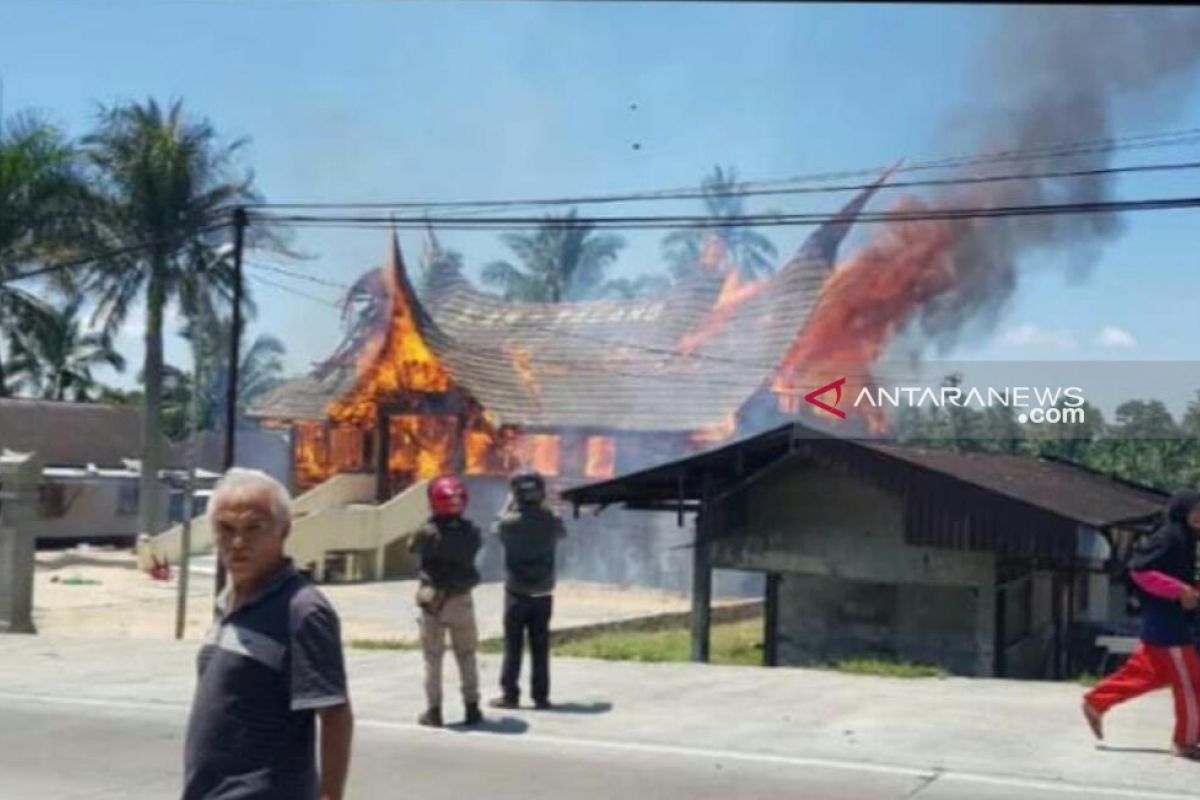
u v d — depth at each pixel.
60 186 40.91
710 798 9.09
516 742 10.82
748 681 14.05
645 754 10.44
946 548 19.67
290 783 4.31
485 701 12.66
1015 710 12.42
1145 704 12.79
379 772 9.76
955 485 19.44
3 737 10.98
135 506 46.25
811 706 12.58
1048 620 22.69
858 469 19.98
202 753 4.34
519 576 12.26
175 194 40.88
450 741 10.84
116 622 24.98
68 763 10.04
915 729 11.48
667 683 13.84
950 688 13.78
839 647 21.72
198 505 44.84
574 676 14.29
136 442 48.50
